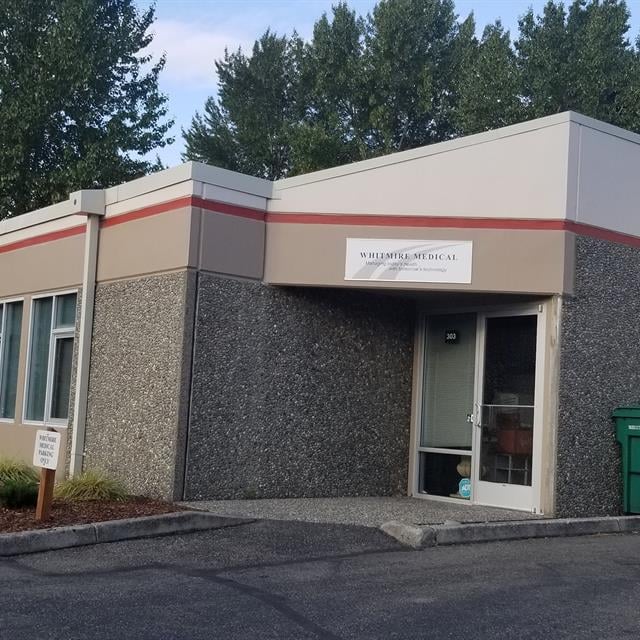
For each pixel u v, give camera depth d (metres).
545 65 29.06
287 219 11.81
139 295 11.95
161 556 8.39
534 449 11.23
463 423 12.33
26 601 6.76
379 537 9.41
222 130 38.88
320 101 35.41
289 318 11.91
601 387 11.53
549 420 11.11
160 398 11.30
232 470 11.30
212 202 11.38
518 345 11.73
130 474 11.63
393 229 11.57
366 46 34.34
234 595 7.07
